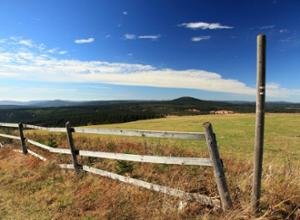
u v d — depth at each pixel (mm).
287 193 3184
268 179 3422
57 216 3742
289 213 3018
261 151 2961
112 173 4449
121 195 3930
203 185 3812
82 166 5055
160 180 4172
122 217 3514
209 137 3158
